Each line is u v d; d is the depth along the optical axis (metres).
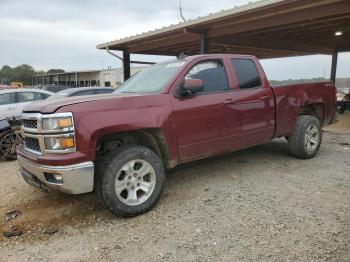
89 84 47.75
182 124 4.11
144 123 3.76
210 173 5.22
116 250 3.08
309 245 2.99
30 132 3.67
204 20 9.63
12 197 4.54
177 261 2.85
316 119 5.93
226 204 3.97
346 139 7.96
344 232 3.20
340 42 15.63
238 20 9.53
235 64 4.88
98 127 3.45
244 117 4.79
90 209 4.02
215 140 4.47
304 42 15.64
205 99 4.35
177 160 4.16
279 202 3.97
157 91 4.12
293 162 5.74
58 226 3.60
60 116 3.32
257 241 3.10
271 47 14.41
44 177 3.51
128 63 15.45
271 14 8.71
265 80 5.18
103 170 3.57
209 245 3.07
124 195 3.79
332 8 8.00
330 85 6.36
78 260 2.95
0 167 6.54
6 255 3.06
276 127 5.31
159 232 3.38
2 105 8.30
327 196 4.12
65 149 3.34
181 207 3.96
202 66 4.51
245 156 6.21
